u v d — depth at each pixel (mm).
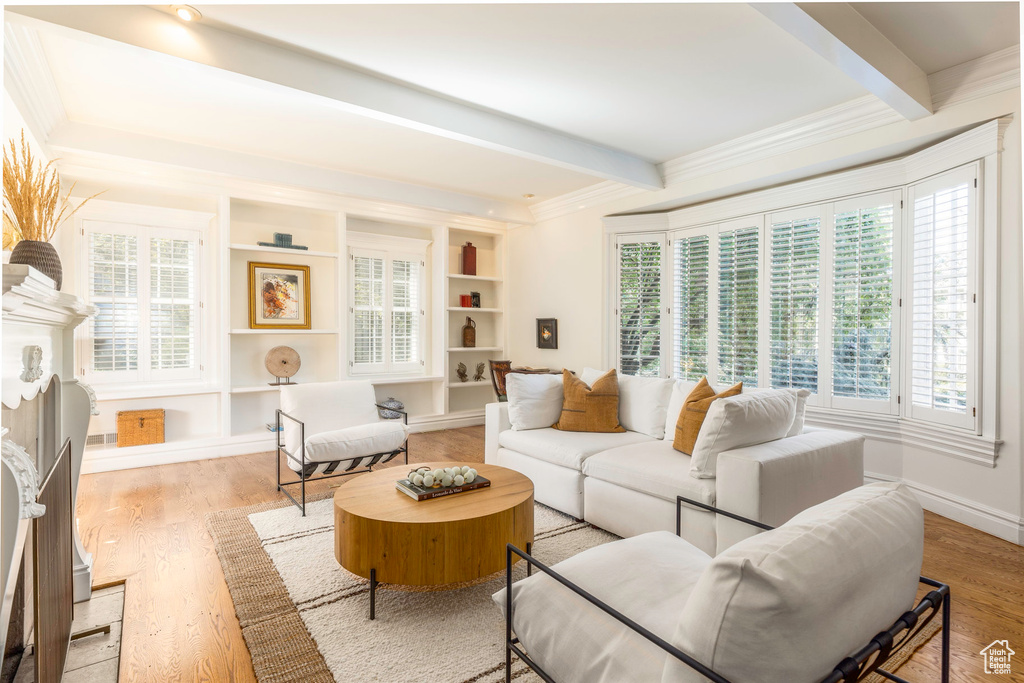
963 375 3006
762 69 2871
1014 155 2721
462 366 6254
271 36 2559
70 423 2055
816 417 3859
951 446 3078
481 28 2475
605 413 3447
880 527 1057
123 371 4273
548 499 3201
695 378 4766
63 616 1561
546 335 5855
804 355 3934
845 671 957
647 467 2621
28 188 1866
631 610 1281
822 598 881
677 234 4895
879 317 3510
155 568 2428
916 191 3295
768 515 2133
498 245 6566
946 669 1204
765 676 893
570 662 1260
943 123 2965
